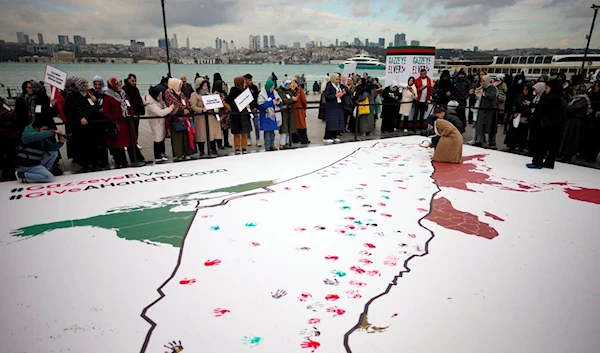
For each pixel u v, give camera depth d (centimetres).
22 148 576
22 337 246
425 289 299
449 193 536
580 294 295
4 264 341
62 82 612
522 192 541
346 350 232
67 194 532
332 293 294
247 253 359
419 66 1112
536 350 234
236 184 575
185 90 852
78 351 233
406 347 235
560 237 396
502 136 1031
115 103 643
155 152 721
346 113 1072
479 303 282
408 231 409
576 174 634
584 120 729
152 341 241
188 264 339
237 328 254
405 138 968
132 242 384
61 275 322
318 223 429
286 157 756
